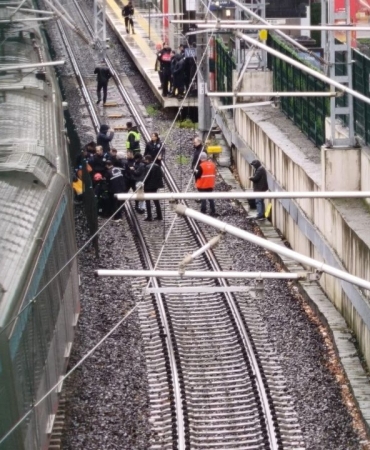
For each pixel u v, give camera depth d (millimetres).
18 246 41781
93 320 58688
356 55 66500
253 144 81250
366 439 46031
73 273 54312
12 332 36219
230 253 69312
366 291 52969
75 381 51438
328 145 62938
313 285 62312
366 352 53000
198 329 57406
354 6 81188
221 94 58938
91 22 147375
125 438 46250
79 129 99375
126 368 53031
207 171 74938
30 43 81812
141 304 60469
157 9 144875
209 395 50250
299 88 78000
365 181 62000
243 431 46875
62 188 52406
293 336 56594
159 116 103812
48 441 42344
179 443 45562
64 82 116312
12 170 48844
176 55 102312
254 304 60562
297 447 45438
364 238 54094
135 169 75750
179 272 41375
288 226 71062
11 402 35281
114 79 118312
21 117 60125
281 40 90375
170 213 77188
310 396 49969
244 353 54062
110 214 75562
